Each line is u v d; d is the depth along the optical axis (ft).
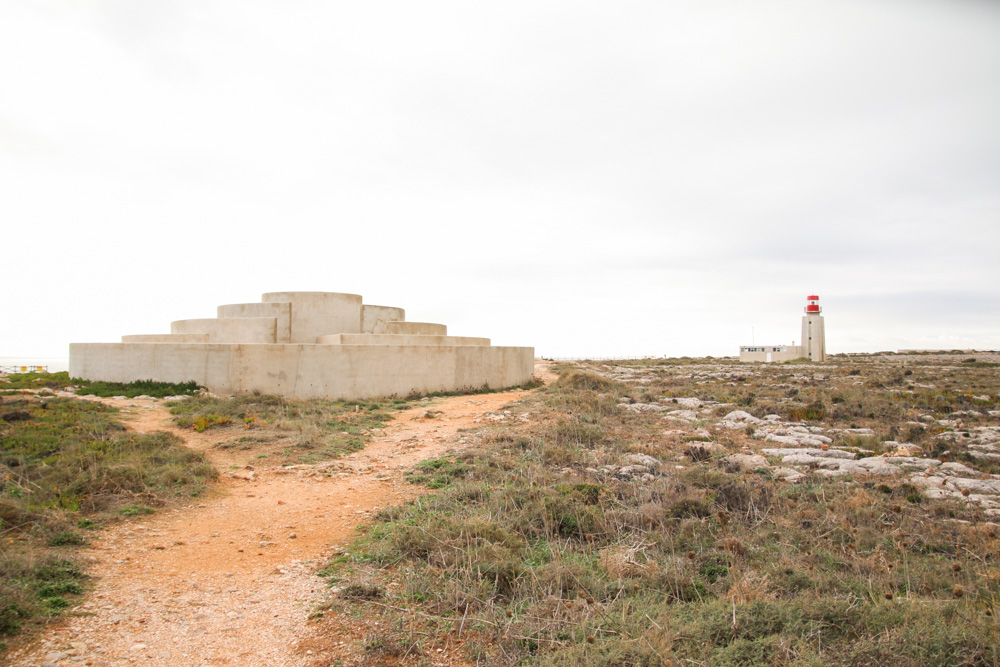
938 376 133.18
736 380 123.44
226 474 41.16
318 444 50.01
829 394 87.92
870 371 150.71
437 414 70.38
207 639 18.99
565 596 21.94
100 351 89.20
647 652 16.65
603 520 29.96
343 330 103.60
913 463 43.60
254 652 18.25
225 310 100.94
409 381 90.02
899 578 23.52
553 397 78.48
